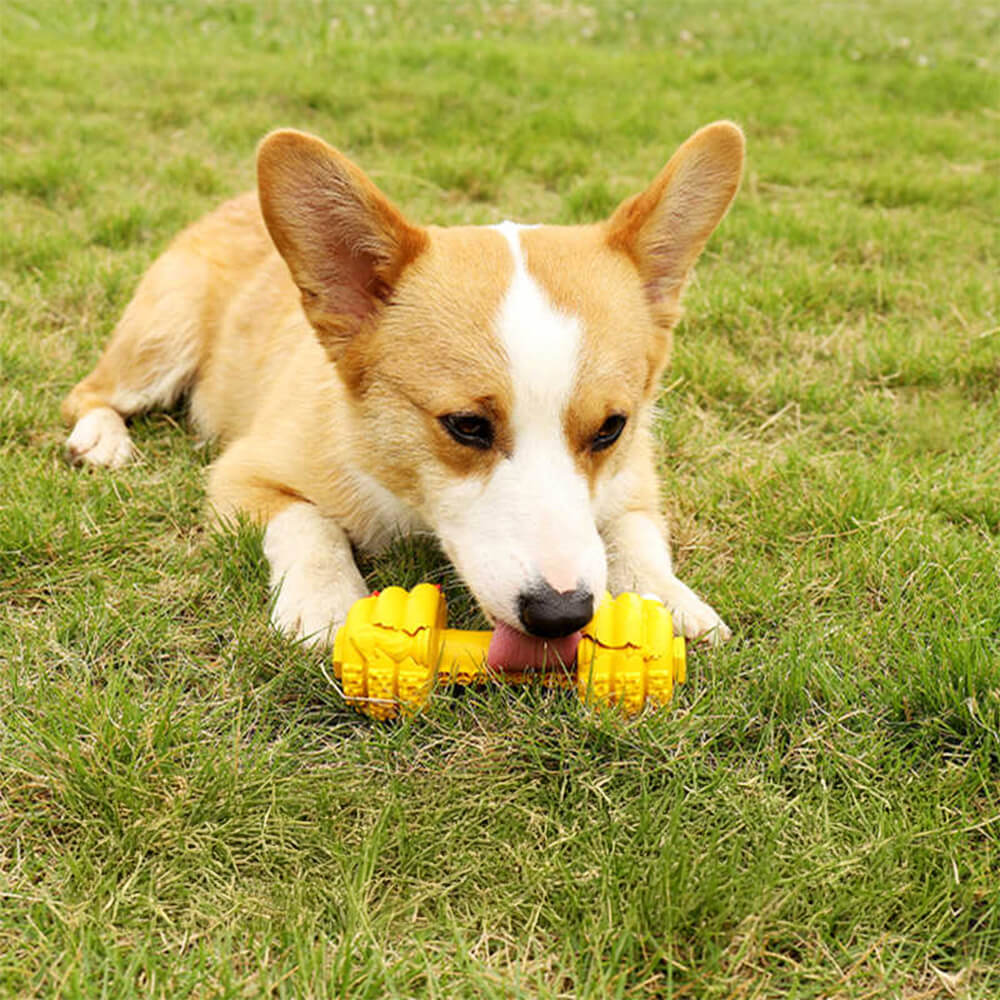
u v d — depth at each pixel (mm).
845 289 1172
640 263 729
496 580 634
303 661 675
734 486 866
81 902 559
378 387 708
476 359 661
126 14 2689
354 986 529
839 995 539
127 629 705
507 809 605
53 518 780
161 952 543
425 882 573
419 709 644
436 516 694
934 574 757
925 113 2080
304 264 704
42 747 620
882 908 567
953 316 1122
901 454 911
